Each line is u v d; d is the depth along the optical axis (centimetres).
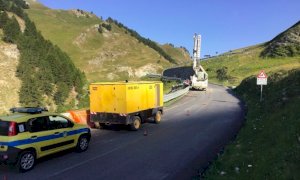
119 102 1855
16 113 1220
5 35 11625
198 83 5272
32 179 1048
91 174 1101
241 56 11194
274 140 1258
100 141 1620
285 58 9362
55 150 1255
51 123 1258
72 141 1344
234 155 1229
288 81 2706
